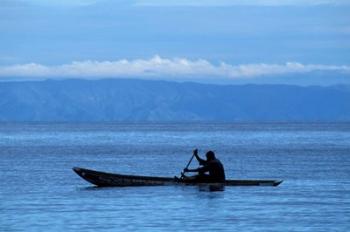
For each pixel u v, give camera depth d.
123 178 125.81
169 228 82.88
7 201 106.38
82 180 140.62
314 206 100.81
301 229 82.31
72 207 99.50
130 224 85.31
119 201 105.88
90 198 109.62
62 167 180.75
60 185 130.62
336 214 93.38
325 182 138.25
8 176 151.25
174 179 126.31
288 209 97.81
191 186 125.06
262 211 95.88
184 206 100.50
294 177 151.50
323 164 193.62
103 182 125.75
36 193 117.19
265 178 150.75
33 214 93.00
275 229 82.31
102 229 82.12
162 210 96.69
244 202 104.88
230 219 89.19
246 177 154.12
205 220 88.25
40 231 80.81
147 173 170.00
